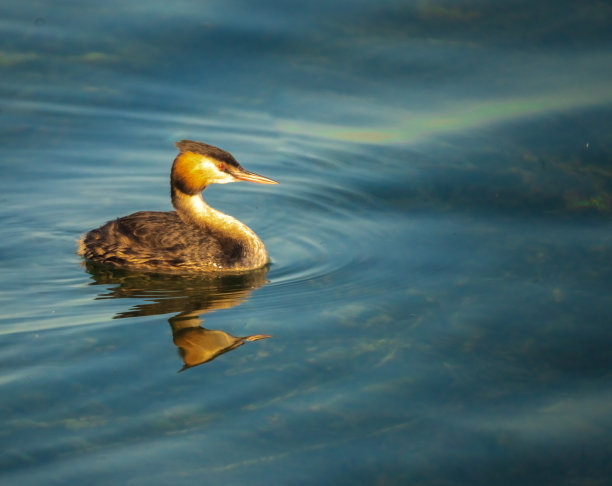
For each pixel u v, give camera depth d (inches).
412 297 467.5
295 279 499.2
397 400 370.0
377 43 756.0
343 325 436.5
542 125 654.5
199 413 357.4
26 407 358.3
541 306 453.7
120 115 687.1
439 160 633.0
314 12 789.9
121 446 335.0
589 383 385.1
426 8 789.2
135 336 422.6
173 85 718.5
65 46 756.0
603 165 608.7
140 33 772.6
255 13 789.2
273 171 631.8
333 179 621.6
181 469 322.7
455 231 549.6
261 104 699.4
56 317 443.8
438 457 335.0
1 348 406.9
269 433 345.7
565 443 343.9
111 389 373.4
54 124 674.8
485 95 691.4
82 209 583.2
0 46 749.3
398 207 585.9
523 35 754.8
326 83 715.4
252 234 523.8
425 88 706.2
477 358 405.4
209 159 521.3
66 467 321.7
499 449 340.2
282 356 404.8
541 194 585.6
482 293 469.7
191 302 467.8
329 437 344.2
